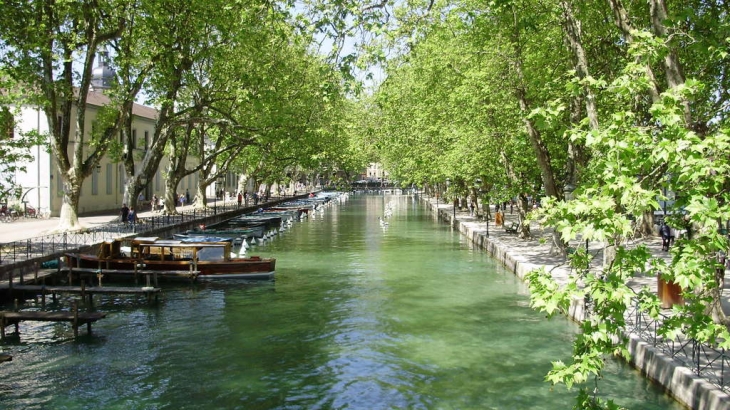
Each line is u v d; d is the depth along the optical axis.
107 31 31.02
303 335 16.70
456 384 12.78
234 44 32.03
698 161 6.21
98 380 13.31
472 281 24.36
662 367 11.48
